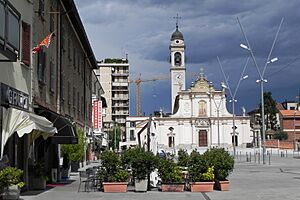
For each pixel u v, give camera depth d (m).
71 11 30.05
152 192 18.80
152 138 21.28
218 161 19.56
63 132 22.59
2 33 14.42
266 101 130.75
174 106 117.31
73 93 35.16
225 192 18.88
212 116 104.50
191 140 104.75
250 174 31.58
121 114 134.62
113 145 89.25
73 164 34.44
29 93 19.02
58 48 27.22
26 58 18.48
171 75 118.81
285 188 20.86
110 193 18.48
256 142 101.19
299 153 83.81
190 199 16.38
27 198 16.58
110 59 135.75
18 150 18.88
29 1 19.12
